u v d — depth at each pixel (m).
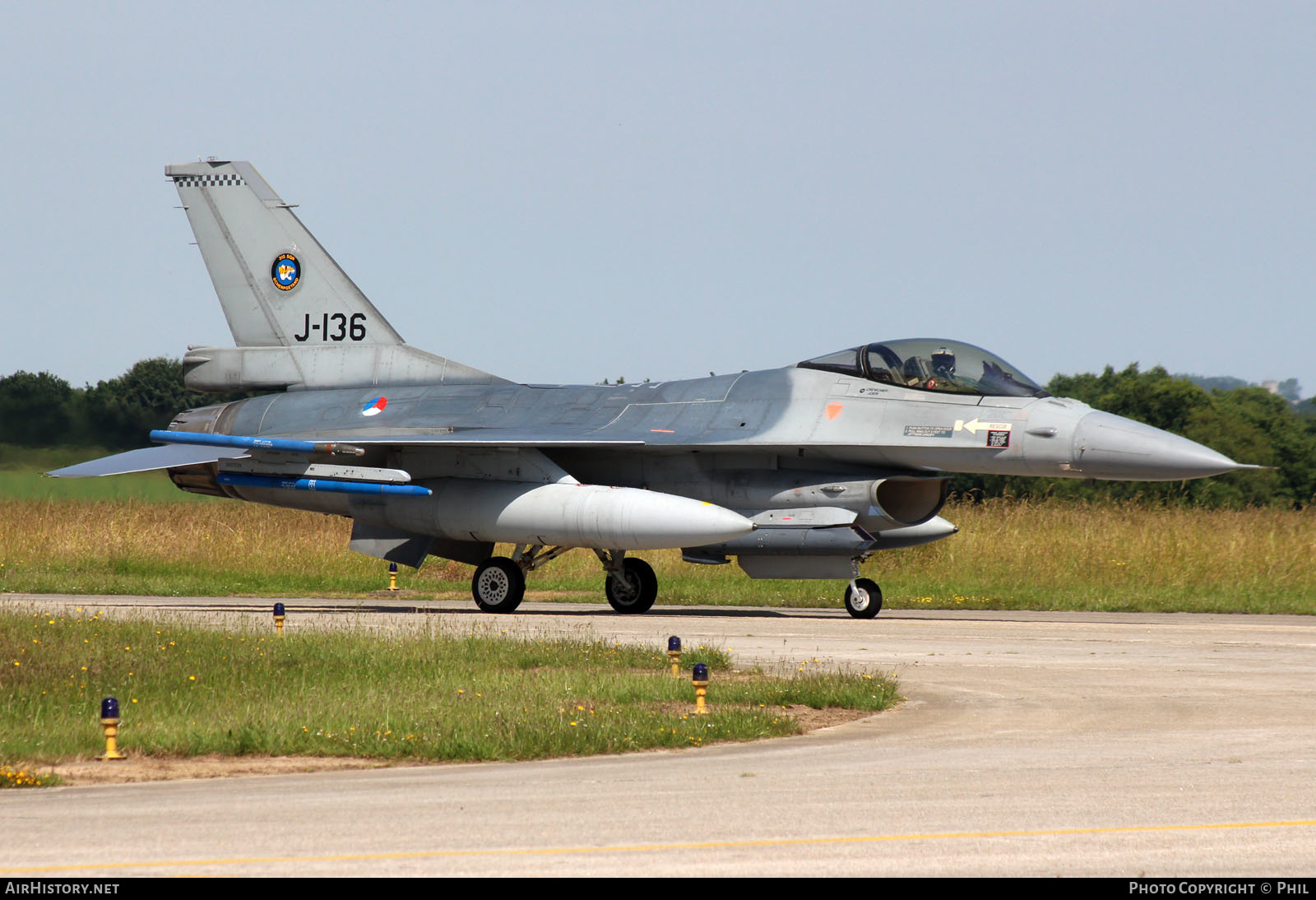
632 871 20.34
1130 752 30.31
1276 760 29.27
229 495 77.56
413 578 98.38
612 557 71.50
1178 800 25.23
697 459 71.19
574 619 65.25
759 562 69.62
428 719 33.34
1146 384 192.50
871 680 39.81
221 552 102.38
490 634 52.88
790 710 36.75
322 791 26.45
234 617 63.97
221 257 82.19
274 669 41.56
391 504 71.81
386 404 77.94
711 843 22.05
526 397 76.62
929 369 67.19
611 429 71.81
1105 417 63.94
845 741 32.03
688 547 66.62
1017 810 24.42
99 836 22.56
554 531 67.38
